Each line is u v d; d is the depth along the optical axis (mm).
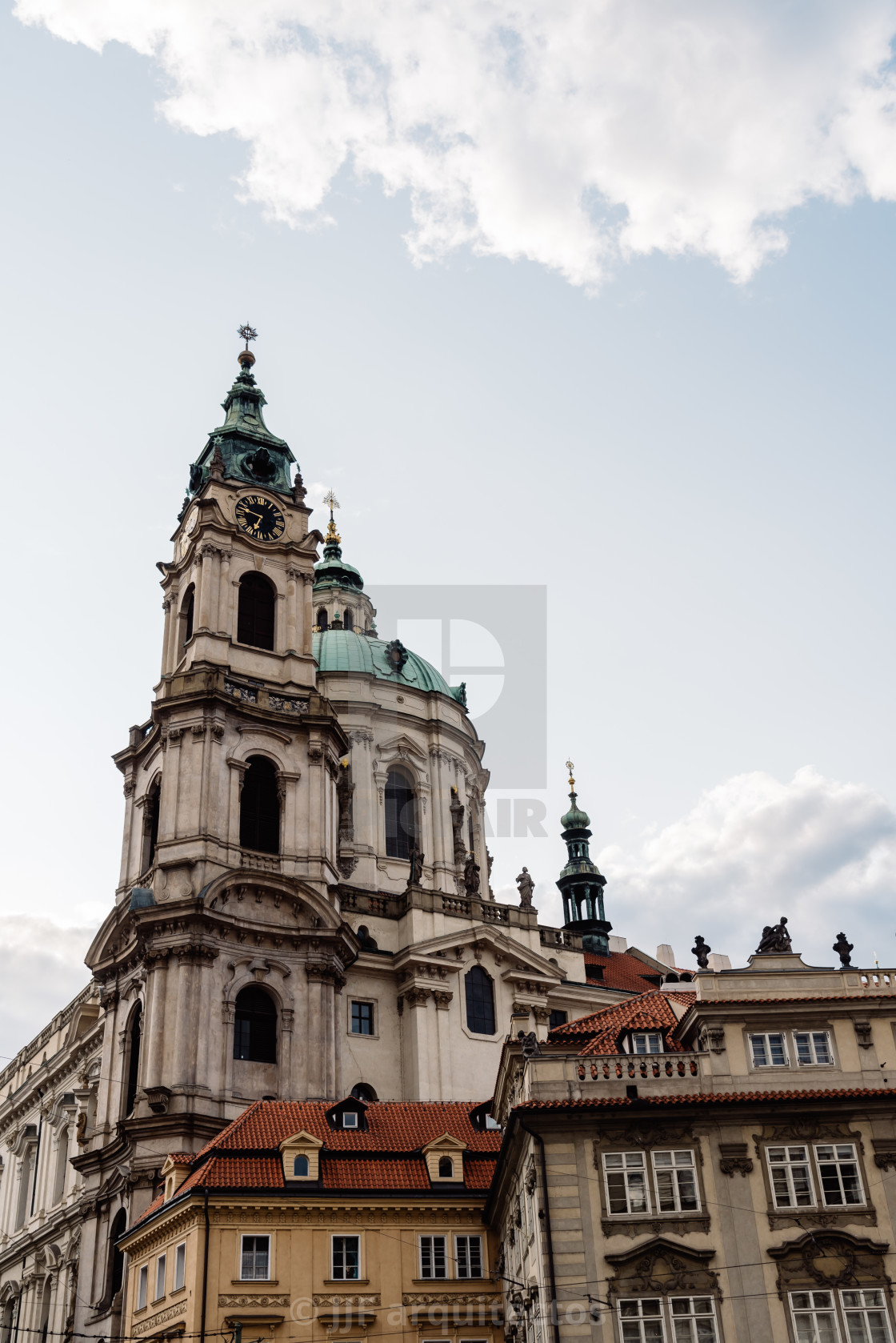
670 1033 49844
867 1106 45094
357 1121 56219
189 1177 53875
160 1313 52000
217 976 70625
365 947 80562
